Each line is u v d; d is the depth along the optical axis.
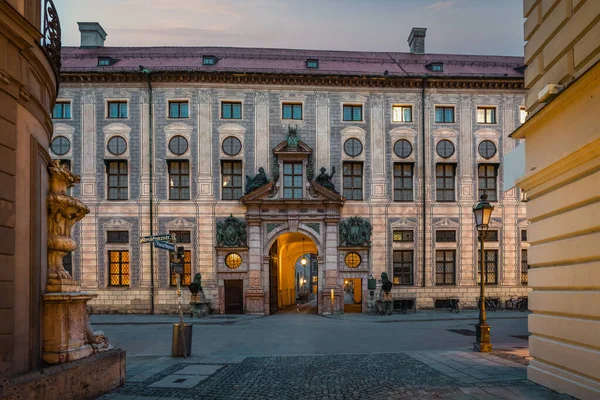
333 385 10.06
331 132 32.62
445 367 11.77
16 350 7.40
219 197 31.75
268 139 32.31
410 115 33.25
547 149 9.41
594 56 7.84
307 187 31.86
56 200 8.95
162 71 31.39
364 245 31.56
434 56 37.62
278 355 14.44
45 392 7.27
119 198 31.58
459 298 32.28
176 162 31.98
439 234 32.66
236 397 9.06
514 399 8.36
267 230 31.61
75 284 9.22
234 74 31.77
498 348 15.19
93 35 36.25
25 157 7.89
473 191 32.91
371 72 33.97
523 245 32.88
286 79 32.41
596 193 7.75
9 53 7.38
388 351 15.48
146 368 12.09
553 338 9.11
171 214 31.52
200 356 14.33
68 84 31.78
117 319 27.94
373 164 32.66
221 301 31.02
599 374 7.65
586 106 8.02
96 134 31.69
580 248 8.18
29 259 7.90
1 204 7.12
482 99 33.47
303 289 68.81
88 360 8.61
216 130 32.09
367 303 31.52
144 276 30.98
